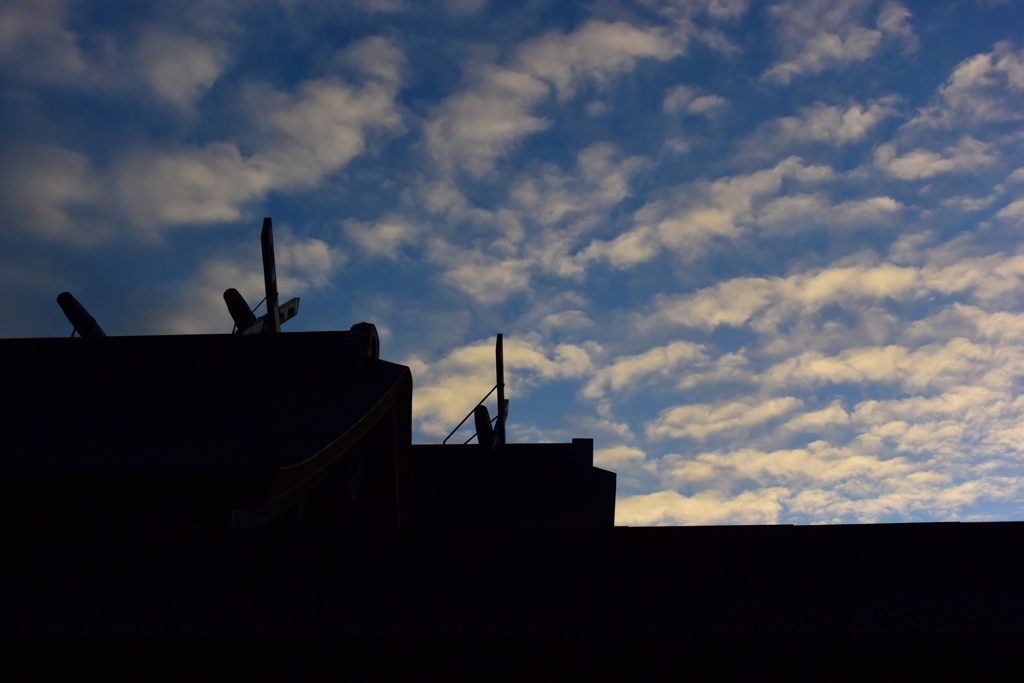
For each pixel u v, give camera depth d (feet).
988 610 14.28
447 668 14.25
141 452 22.50
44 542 15.23
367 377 31.99
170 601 14.58
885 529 15.33
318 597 14.67
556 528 15.21
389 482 34.58
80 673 14.20
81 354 32.04
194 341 33.83
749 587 14.78
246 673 14.25
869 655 14.08
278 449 23.38
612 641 13.98
